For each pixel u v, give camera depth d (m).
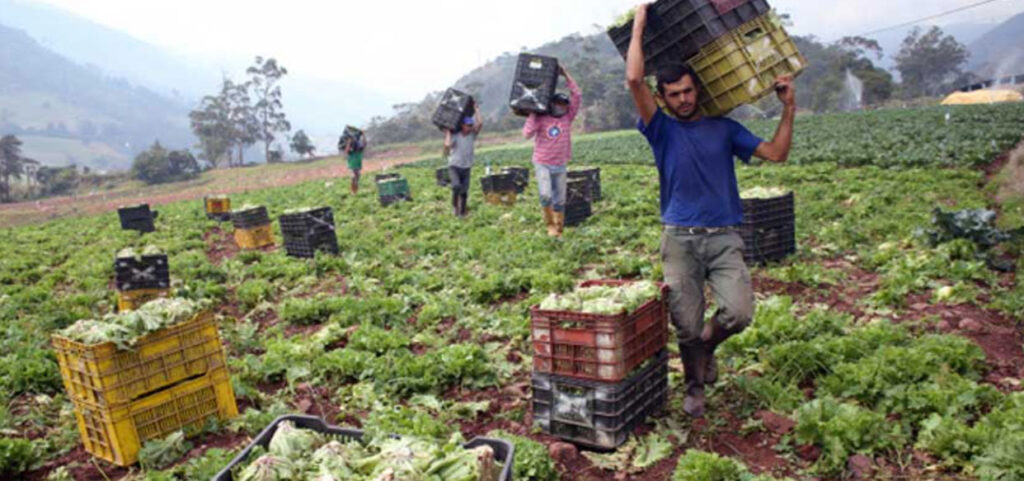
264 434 4.24
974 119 43.25
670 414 6.04
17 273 17.27
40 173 123.94
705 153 5.46
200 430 6.21
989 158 22.47
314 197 30.02
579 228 14.99
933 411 5.46
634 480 5.16
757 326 7.40
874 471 4.93
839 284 9.70
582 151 48.28
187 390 6.18
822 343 6.80
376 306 9.95
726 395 6.32
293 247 15.09
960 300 8.36
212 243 20.27
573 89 13.45
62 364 6.00
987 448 4.77
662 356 6.03
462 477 3.64
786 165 26.42
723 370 6.72
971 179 18.92
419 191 27.20
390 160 98.81
